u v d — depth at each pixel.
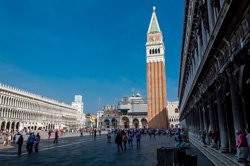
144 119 172.12
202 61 25.66
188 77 52.62
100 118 187.25
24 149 33.38
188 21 38.25
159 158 15.23
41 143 45.62
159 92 139.38
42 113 143.38
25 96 126.06
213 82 22.41
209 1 22.30
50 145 40.75
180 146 16.81
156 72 143.25
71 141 51.91
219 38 17.72
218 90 21.84
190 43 38.50
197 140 40.12
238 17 14.12
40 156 25.19
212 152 22.06
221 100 21.58
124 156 24.64
